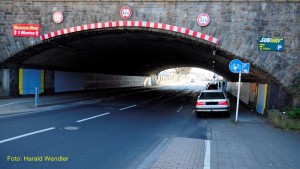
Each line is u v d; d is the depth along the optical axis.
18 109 17.28
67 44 24.73
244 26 18.36
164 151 8.65
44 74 29.91
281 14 17.91
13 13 22.05
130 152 8.52
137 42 27.41
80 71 39.34
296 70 17.53
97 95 34.34
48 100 24.39
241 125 14.38
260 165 7.31
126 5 19.95
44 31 21.59
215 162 7.45
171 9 19.36
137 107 22.47
